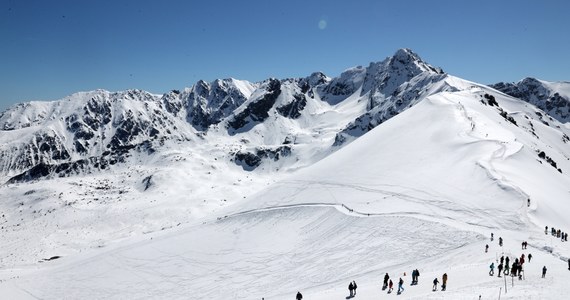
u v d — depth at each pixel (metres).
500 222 75.12
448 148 117.12
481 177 93.00
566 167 144.38
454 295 38.41
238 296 80.00
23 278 116.12
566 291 34.78
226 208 144.25
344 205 105.81
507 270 46.22
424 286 48.09
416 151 123.25
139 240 132.25
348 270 76.50
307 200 118.38
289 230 105.81
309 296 58.53
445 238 74.19
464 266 55.50
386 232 85.00
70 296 100.06
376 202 100.31
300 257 90.00
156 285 96.00
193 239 116.69
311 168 147.38
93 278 107.31
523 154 107.62
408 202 94.44
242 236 111.25
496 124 143.38
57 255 177.88
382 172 116.75
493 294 36.38
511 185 85.06
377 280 63.34
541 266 47.28
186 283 93.31
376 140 145.12
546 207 78.94
